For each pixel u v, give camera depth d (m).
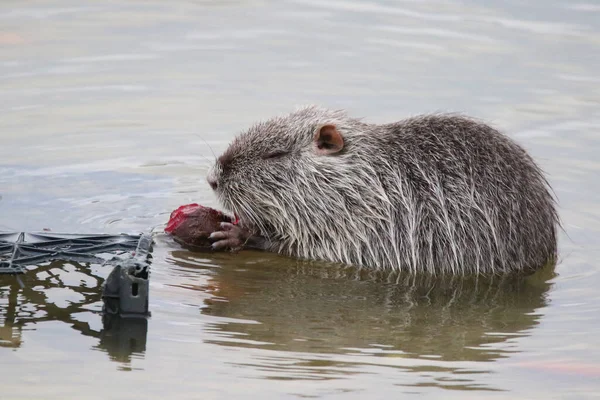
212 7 26.41
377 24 25.14
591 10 25.92
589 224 15.66
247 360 10.52
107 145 18.27
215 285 12.87
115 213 15.25
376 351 10.93
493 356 10.89
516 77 21.69
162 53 23.09
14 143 18.05
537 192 14.16
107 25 24.77
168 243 14.35
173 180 16.94
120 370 10.20
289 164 14.71
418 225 14.01
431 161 14.20
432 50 23.30
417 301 12.71
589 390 10.02
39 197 15.70
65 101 20.20
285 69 22.17
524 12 25.89
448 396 9.79
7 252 12.36
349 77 21.66
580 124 19.36
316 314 12.03
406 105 20.05
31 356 10.44
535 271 14.01
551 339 11.43
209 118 19.55
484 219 13.83
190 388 9.81
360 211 14.32
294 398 9.67
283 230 14.78
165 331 11.20
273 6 26.56
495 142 14.27
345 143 14.75
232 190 14.84
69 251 12.48
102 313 11.59
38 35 23.81
